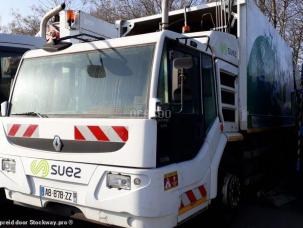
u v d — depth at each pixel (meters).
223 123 5.18
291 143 9.88
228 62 5.62
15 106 4.82
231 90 5.69
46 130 4.22
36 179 4.30
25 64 4.92
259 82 6.82
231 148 5.57
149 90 3.83
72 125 4.03
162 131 3.85
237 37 6.04
